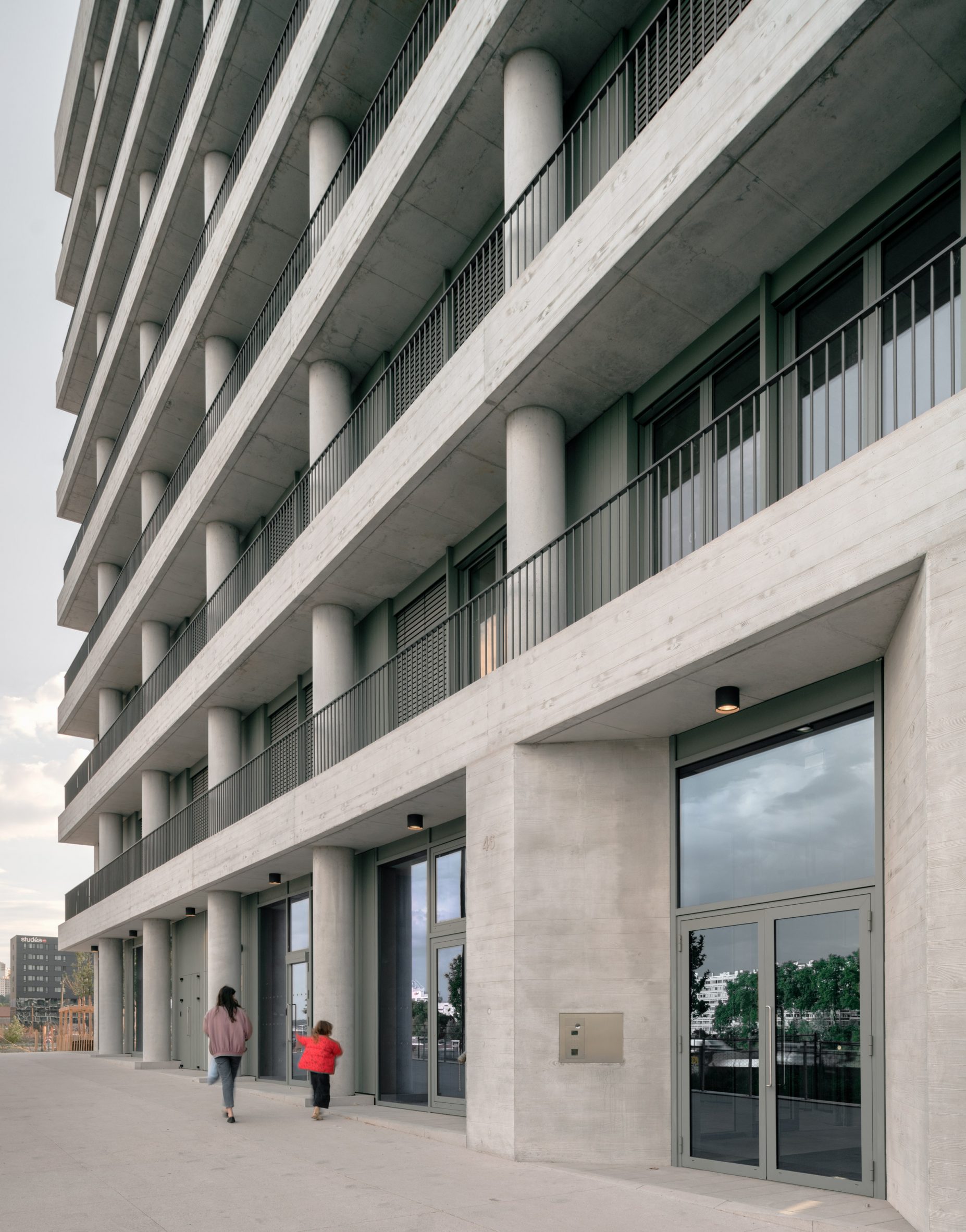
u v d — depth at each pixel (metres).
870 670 7.89
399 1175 8.62
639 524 10.86
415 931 15.13
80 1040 49.78
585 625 9.41
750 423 9.58
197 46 24.94
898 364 8.09
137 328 29.47
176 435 27.05
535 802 10.14
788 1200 7.07
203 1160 9.56
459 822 13.89
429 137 12.94
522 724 10.19
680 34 10.44
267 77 19.95
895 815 7.03
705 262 9.20
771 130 7.84
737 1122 8.52
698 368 10.24
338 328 16.42
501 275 13.99
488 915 10.30
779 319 9.33
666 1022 9.44
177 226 25.20
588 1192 7.76
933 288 6.47
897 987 6.75
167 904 24.14
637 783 10.05
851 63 7.27
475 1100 10.16
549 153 11.55
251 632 18.44
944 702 5.79
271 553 21.62
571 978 9.66
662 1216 6.86
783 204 8.52
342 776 14.58
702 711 9.26
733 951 8.88
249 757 22.70
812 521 7.02
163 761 27.61
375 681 16.50
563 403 11.33
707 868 9.48
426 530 14.16
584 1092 9.37
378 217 14.21
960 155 7.62
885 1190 7.00
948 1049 5.45
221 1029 12.62
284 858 17.31
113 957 34.88
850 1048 7.49
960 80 7.34
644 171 9.02
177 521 23.70
